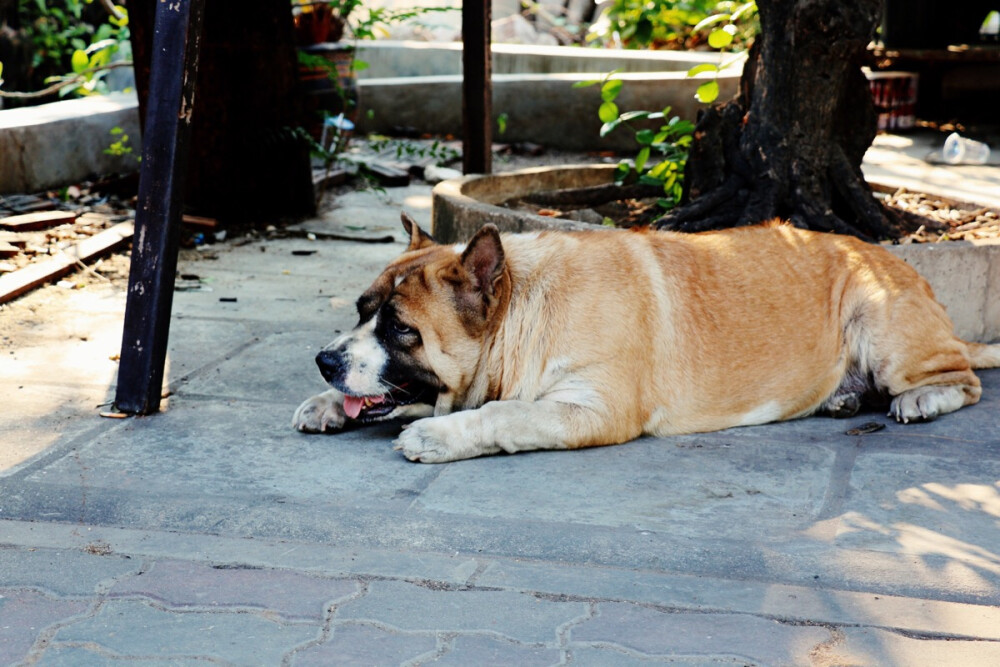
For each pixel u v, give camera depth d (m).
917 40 13.40
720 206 6.50
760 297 4.70
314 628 3.03
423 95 13.70
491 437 4.21
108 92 13.82
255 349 5.69
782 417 4.75
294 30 8.81
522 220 6.04
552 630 3.02
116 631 3.01
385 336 4.21
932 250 5.54
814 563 3.38
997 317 5.79
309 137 8.99
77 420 4.62
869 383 4.86
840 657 2.88
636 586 3.26
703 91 6.91
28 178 8.91
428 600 3.19
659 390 4.48
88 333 5.87
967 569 3.33
